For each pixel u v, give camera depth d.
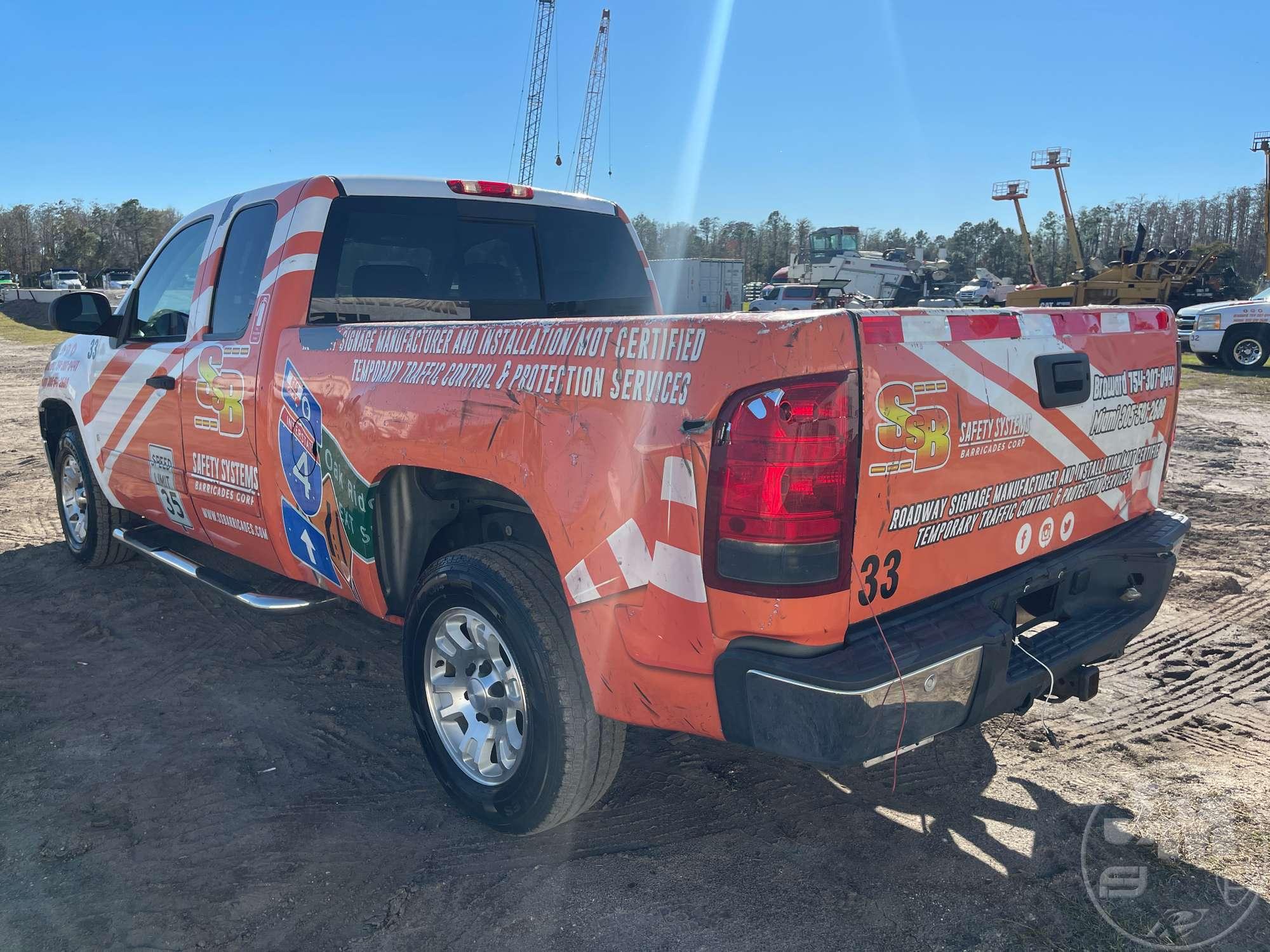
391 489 3.18
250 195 4.06
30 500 7.51
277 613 3.67
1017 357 2.57
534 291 4.41
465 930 2.45
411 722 3.70
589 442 2.38
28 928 2.46
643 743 3.49
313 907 2.54
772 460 2.06
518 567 2.68
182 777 3.25
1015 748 3.42
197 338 4.20
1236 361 18.31
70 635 4.59
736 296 43.34
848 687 2.07
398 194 3.94
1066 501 2.86
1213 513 6.81
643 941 2.39
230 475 3.91
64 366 5.42
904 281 37.41
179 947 2.39
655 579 2.26
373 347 3.14
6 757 3.39
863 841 2.84
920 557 2.36
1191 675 4.03
